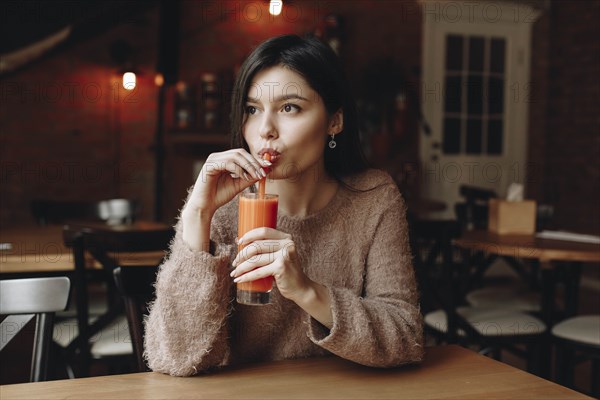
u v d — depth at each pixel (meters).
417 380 1.15
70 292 1.38
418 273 2.62
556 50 6.53
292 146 1.25
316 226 1.37
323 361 1.25
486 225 3.81
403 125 6.26
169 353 1.16
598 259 2.62
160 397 1.05
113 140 5.56
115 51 5.50
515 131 6.64
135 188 5.65
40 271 2.62
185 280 1.18
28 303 1.37
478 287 3.87
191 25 5.79
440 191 6.47
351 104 1.39
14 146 5.28
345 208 1.39
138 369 1.35
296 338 1.34
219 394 1.07
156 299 1.22
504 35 6.57
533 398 1.07
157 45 5.63
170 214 5.73
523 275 3.48
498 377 1.17
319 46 1.29
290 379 1.15
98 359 2.36
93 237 2.40
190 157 5.78
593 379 2.89
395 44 6.34
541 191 6.64
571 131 6.32
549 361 2.78
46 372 1.36
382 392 1.09
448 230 2.69
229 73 5.82
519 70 6.62
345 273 1.38
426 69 6.41
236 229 1.34
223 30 5.87
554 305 2.96
